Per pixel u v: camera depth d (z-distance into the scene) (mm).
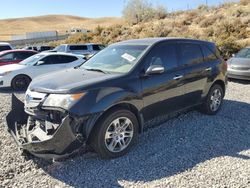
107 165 4488
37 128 4672
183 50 6016
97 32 38531
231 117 6750
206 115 6812
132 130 4891
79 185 3977
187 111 6953
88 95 4375
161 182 4020
